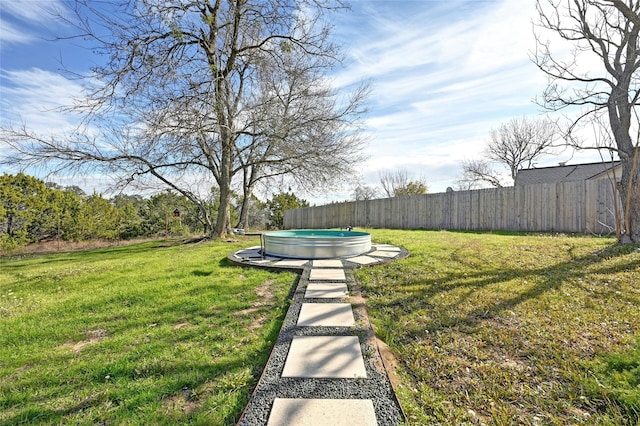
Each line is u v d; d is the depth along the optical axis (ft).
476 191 35.96
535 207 31.12
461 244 21.97
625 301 10.50
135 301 12.62
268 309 11.10
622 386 5.99
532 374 6.78
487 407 5.77
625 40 17.60
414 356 7.58
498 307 10.45
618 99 18.24
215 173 35.17
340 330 8.65
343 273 15.31
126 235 55.47
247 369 7.11
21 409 6.05
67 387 6.74
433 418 5.41
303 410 5.35
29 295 14.44
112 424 5.54
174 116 27.40
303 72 32.48
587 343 7.95
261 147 34.04
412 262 17.03
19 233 41.63
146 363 7.51
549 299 10.96
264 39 32.55
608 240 20.04
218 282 14.73
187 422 5.48
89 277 17.35
